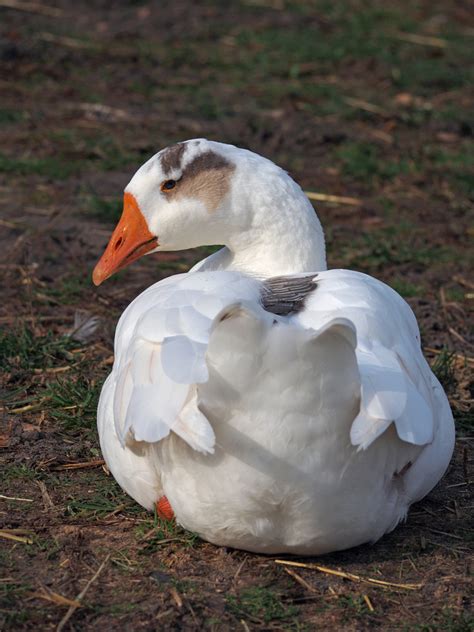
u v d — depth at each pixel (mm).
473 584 4602
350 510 4375
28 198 10156
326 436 4055
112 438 4762
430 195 10828
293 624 4270
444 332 7715
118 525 5031
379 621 4309
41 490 5352
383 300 4652
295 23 17391
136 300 4957
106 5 17859
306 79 14688
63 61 14719
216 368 3889
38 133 11930
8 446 5809
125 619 4250
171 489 4520
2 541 4840
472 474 5723
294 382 3902
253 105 13438
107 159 11242
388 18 18094
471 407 6500
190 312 4203
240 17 17656
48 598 4363
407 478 4660
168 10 17750
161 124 12500
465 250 9516
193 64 15125
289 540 4508
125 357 4520
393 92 14297
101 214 9828
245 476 4188
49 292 8078
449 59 15914
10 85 13609
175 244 5918
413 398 4078
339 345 3793
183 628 4215
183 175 5773
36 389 6566
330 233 9656
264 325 3803
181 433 3883
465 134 12891
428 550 4887
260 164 5801
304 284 4656
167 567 4652
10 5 17234
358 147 11922
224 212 5754
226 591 4477
